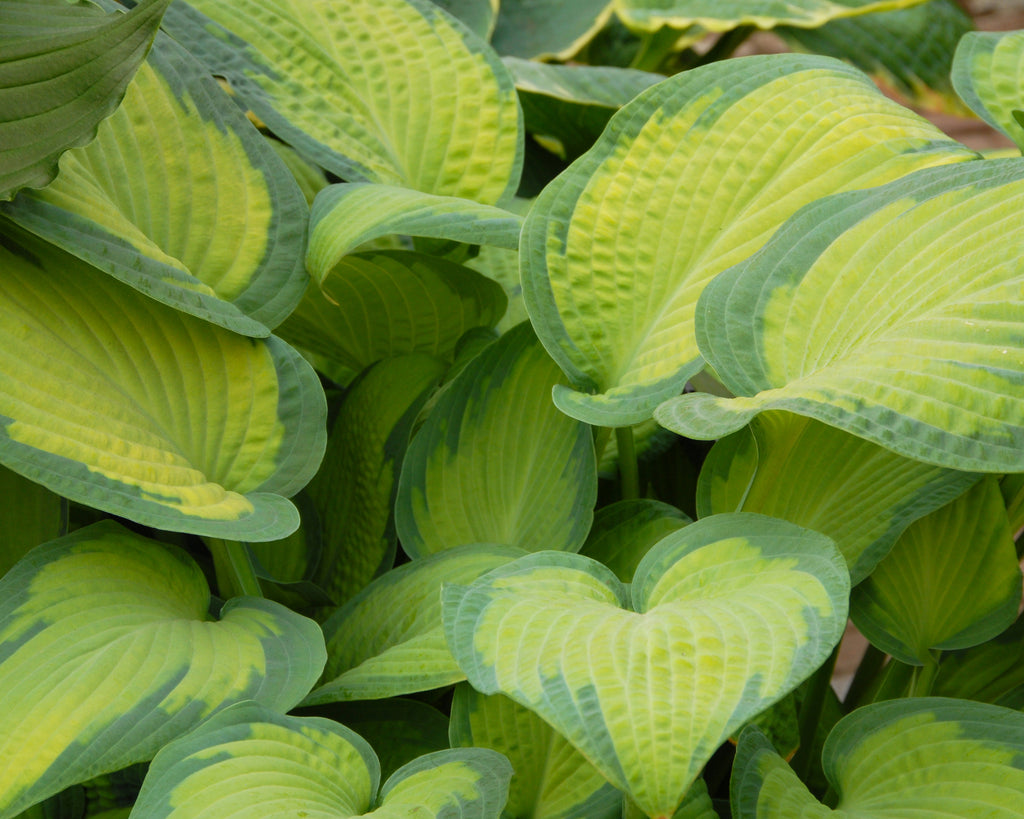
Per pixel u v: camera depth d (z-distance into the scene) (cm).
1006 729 192
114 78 195
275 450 200
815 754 211
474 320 217
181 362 199
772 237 198
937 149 202
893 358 189
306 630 196
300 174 229
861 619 202
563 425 206
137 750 188
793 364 194
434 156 216
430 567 202
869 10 243
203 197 206
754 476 198
